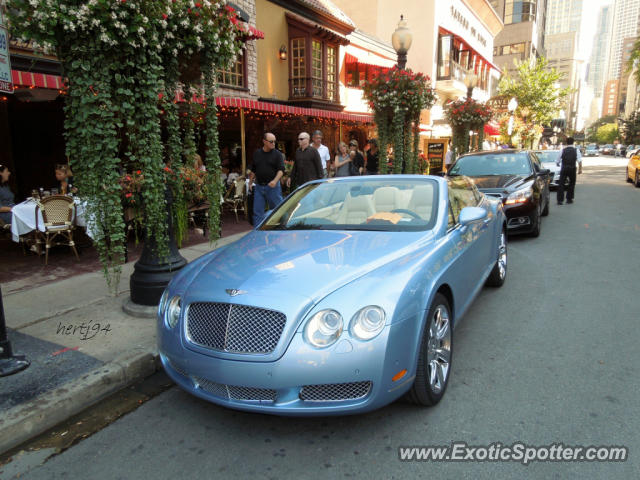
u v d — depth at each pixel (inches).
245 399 99.4
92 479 92.3
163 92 167.3
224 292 103.1
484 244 174.1
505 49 2491.4
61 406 113.7
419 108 380.5
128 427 110.7
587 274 233.9
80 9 133.8
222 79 508.4
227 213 446.9
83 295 197.6
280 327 95.3
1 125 405.4
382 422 108.7
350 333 94.3
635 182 737.0
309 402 96.3
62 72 146.9
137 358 134.7
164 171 174.2
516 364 137.4
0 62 123.0
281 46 604.4
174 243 183.3
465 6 1208.8
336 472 92.0
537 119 1369.3
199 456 98.7
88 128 145.5
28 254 278.7
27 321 167.8
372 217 143.3
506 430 104.3
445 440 101.2
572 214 441.1
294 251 122.0
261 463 95.5
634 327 163.9
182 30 160.6
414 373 103.3
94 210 156.9
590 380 126.6
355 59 728.3
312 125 665.0
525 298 199.2
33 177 427.2
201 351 101.0
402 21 374.6
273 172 294.0
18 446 104.5
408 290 102.4
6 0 132.9
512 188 319.3
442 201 145.1
